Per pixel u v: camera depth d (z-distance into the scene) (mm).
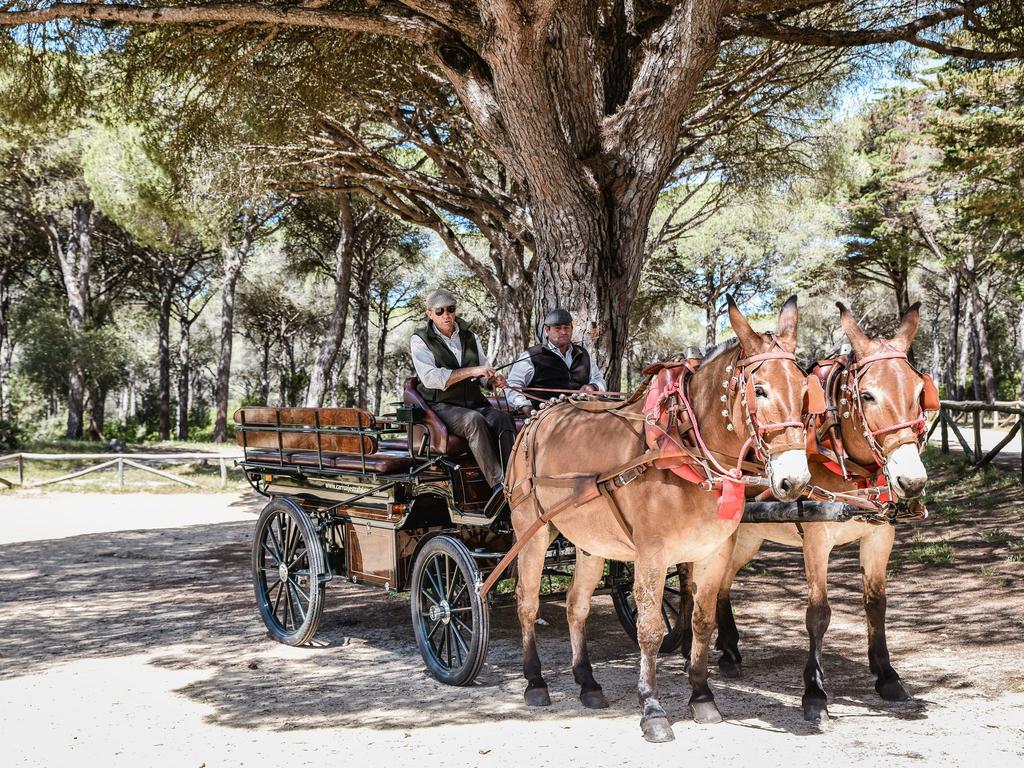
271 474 8258
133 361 40719
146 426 46375
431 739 4875
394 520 6605
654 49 8734
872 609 5402
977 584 8312
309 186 16797
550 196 8789
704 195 28359
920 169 27609
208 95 12250
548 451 5570
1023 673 5664
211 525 15453
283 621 7867
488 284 17422
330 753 4688
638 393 5199
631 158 8836
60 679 6320
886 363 4621
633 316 34219
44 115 10734
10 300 42656
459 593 6191
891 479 4512
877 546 5352
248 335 53469
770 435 4070
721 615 6172
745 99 13367
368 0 9180
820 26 11312
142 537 14039
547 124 8523
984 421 32562
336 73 12188
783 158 16203
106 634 7820
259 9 8453
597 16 9078
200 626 8078
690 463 4574
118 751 4785
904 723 4887
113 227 36625
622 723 5059
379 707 5520
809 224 30578
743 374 4223
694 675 5082
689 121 13266
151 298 46219
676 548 4727
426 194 16938
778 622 7582
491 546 6613
